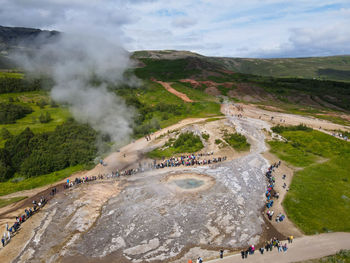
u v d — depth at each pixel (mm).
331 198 42094
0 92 102125
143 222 36188
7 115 78812
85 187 48375
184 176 50156
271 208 39656
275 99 111875
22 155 58531
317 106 104062
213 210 38531
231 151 63094
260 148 64812
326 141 64875
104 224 36281
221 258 29109
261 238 32781
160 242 32188
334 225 35500
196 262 28734
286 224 35812
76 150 61344
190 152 63812
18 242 33312
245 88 123312
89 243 32625
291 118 85000
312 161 56531
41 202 43250
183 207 39344
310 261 27953
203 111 96188
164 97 110625
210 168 53562
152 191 44656
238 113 91438
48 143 62594
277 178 49531
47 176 55594
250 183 46906
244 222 35938
